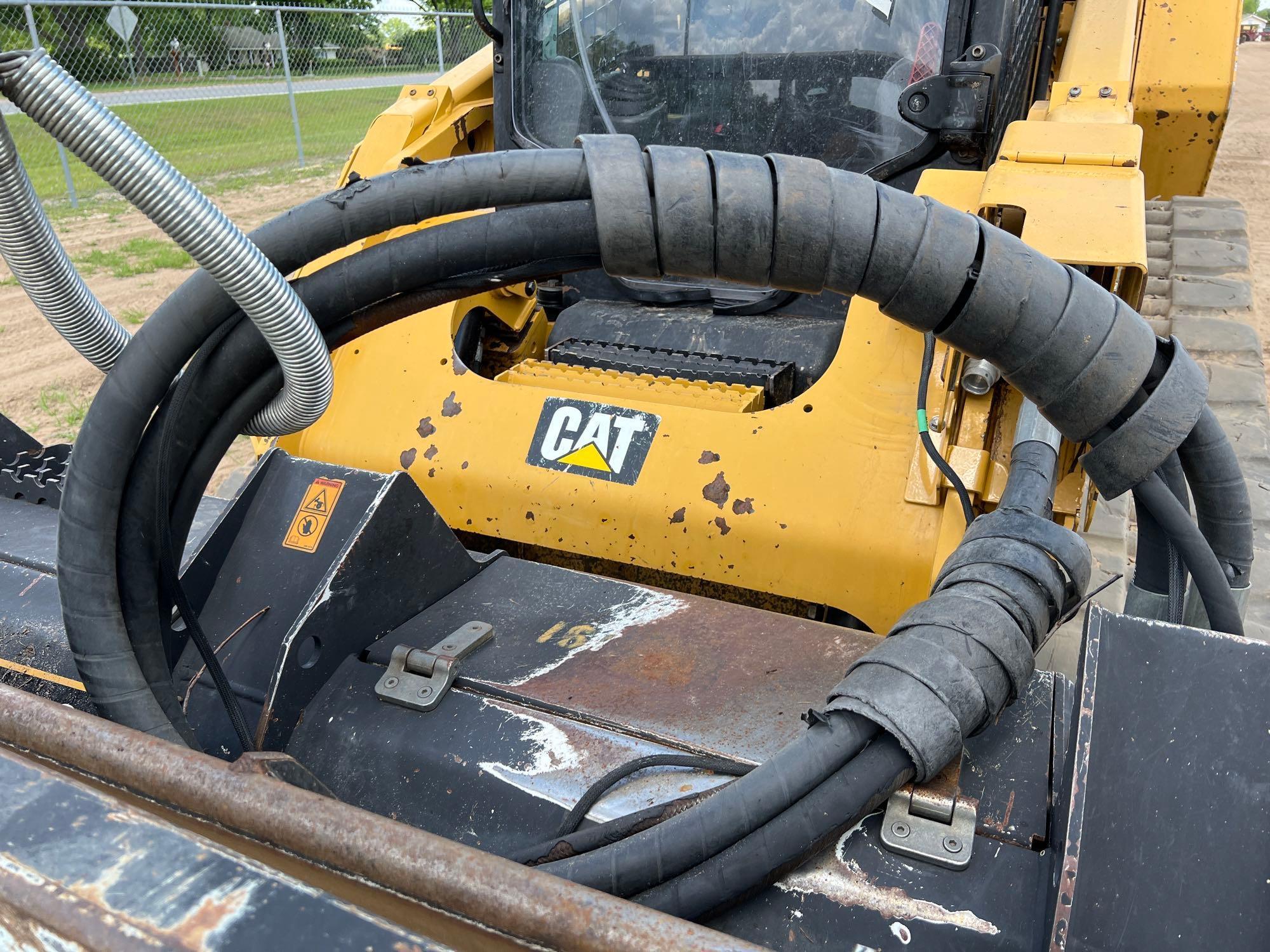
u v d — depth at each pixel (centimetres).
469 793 138
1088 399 139
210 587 171
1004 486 190
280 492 176
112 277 716
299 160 1163
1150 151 428
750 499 200
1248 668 113
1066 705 140
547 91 282
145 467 142
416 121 281
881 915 116
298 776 107
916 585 190
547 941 71
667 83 268
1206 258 502
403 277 140
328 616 155
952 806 122
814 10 247
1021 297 133
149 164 116
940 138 235
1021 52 236
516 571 186
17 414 486
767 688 149
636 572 226
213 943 64
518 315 294
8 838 71
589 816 130
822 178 130
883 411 199
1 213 126
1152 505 153
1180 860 104
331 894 68
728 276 137
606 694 148
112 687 138
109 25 960
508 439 221
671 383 229
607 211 130
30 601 177
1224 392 406
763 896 120
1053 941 102
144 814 74
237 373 142
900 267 132
